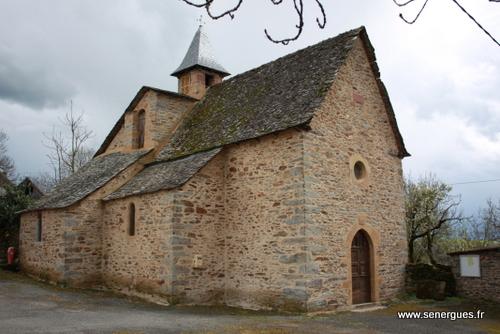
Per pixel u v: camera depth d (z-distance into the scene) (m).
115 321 10.15
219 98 18.45
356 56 14.89
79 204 16.19
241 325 9.95
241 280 13.49
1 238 22.19
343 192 13.41
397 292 14.86
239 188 14.01
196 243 13.55
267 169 13.27
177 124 18.70
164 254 13.37
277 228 12.73
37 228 18.53
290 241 12.34
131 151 18.97
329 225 12.73
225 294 13.88
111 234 16.12
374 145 14.95
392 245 14.92
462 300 14.95
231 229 14.03
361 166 14.41
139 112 19.44
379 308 13.27
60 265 15.98
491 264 14.79
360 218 13.83
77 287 15.87
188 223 13.45
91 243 16.34
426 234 21.56
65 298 13.68
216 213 14.13
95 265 16.33
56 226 16.69
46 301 12.96
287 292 12.21
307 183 12.32
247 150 13.96
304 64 15.43
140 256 14.46
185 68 21.23
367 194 14.25
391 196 15.24
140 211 14.73
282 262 12.45
